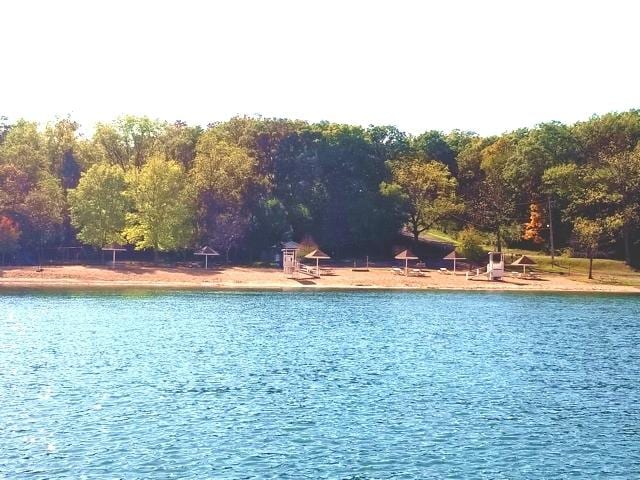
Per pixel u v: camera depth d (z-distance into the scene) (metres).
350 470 29.91
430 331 75.50
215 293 117.81
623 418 39.53
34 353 56.78
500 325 82.19
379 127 182.62
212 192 150.62
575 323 85.25
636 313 97.00
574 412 40.66
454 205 158.75
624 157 151.12
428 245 170.88
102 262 146.12
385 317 88.12
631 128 171.25
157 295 111.88
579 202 150.12
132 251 155.25
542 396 44.66
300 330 74.31
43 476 28.55
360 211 154.00
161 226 140.75
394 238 167.25
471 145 191.62
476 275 144.25
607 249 161.88
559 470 30.66
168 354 57.47
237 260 153.50
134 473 29.03
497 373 52.09
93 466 29.77
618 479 29.75
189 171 156.50
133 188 145.38
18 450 31.67
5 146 157.25
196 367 51.97
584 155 169.62
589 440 35.16
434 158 186.75
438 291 128.25
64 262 145.12
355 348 62.69
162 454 31.45
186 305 98.00
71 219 144.62
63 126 167.12
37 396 41.69
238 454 31.67
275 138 166.38
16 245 136.25
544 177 159.38
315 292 123.06
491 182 167.12
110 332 69.88
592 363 57.41
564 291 131.12
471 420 38.28
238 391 44.06
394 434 35.25
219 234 147.75
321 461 30.95
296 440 33.91
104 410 38.75
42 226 140.25
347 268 148.62
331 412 39.25
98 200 140.62
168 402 40.84
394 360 56.78
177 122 175.50
